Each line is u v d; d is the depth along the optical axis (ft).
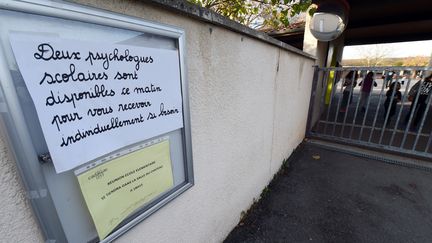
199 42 3.85
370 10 14.96
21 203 2.10
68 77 2.13
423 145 13.82
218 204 5.68
